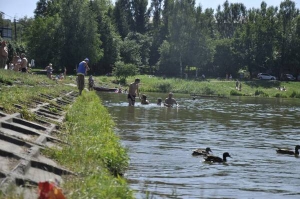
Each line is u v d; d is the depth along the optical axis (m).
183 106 42.09
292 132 24.05
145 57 124.06
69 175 8.96
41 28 95.12
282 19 112.88
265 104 53.78
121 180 9.00
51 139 12.27
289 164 15.06
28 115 15.16
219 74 115.31
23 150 9.88
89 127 15.45
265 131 24.08
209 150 16.53
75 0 94.00
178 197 10.34
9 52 77.25
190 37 106.94
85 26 93.69
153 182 11.64
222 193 10.98
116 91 62.06
